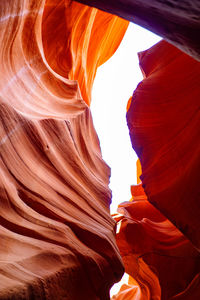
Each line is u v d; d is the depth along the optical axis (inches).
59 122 201.9
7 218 106.7
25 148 147.8
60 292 104.1
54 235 125.0
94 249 149.8
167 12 78.0
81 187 190.2
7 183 117.0
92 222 169.5
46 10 275.0
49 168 165.6
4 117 134.0
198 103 259.4
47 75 237.0
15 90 165.0
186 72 296.2
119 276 165.6
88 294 130.4
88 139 271.3
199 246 225.3
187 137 257.4
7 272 82.3
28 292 82.4
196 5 62.2
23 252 99.0
